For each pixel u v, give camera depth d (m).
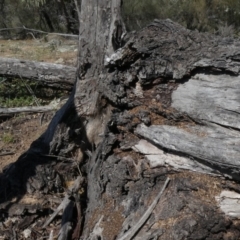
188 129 3.17
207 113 3.07
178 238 2.97
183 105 3.18
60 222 3.77
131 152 3.48
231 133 3.01
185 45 3.17
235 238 2.99
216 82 3.06
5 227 3.80
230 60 2.99
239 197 3.01
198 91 3.12
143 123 3.35
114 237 3.22
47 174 3.91
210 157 2.98
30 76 6.33
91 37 3.63
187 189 3.14
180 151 3.12
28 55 9.03
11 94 6.62
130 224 3.20
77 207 3.62
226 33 7.90
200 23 9.60
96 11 3.60
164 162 3.26
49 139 3.93
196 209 3.04
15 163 4.04
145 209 3.22
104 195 3.53
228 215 3.02
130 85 3.40
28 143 5.23
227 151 2.92
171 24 3.34
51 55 8.94
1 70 6.41
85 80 3.70
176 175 3.24
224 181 3.07
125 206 3.34
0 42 10.84
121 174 3.42
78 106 3.76
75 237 3.55
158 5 9.70
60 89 6.38
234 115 2.98
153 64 3.24
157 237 3.03
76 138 3.85
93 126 3.77
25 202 3.87
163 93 3.27
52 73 6.21
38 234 3.73
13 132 5.53
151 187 3.30
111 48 3.62
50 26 11.29
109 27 3.60
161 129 3.25
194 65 3.10
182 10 9.69
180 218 3.05
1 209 3.85
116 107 3.52
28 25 11.47
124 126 3.46
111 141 3.50
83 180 3.80
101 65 3.65
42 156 3.96
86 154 3.87
